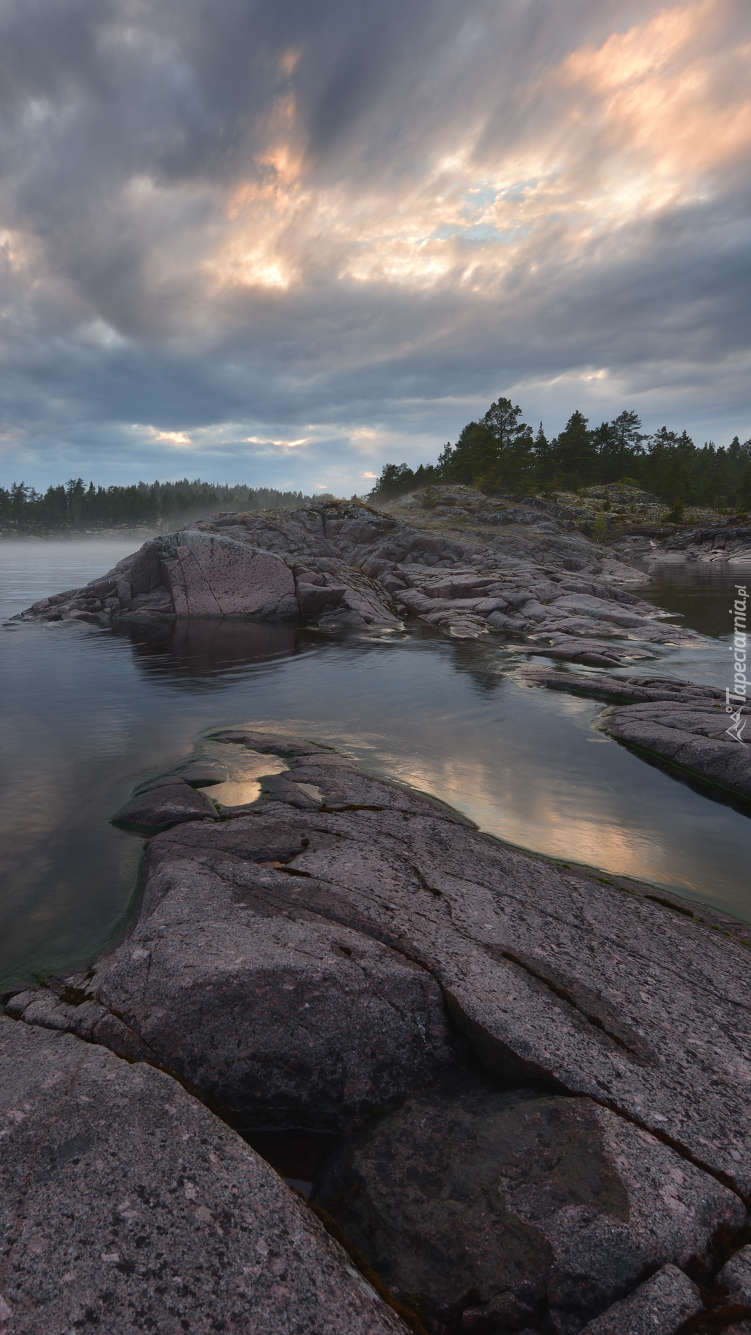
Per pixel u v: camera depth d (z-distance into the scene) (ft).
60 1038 13.83
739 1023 15.12
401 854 22.67
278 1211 9.76
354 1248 10.02
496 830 28.32
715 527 293.23
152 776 33.53
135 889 22.58
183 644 80.12
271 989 14.29
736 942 19.49
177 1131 11.01
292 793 29.32
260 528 142.51
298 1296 8.55
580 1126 11.48
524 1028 13.58
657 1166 10.75
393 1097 13.25
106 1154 10.34
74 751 37.78
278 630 93.97
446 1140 11.80
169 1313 8.06
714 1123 11.81
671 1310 8.66
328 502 177.58
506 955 16.57
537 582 119.34
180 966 14.90
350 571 121.29
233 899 18.56
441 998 14.82
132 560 120.26
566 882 22.22
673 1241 9.64
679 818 30.14
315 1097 13.16
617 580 185.68
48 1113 11.19
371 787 30.45
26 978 17.60
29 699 51.03
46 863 24.44
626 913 20.31
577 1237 9.66
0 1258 8.55
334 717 46.19
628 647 77.97
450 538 155.94
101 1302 8.09
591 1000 15.03
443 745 40.11
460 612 104.83
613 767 36.81
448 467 377.09
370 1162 11.56
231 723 44.16
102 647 77.36
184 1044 13.48
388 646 79.87
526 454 336.49
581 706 50.24
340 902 18.43
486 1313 9.07
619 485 415.44
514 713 48.03
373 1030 13.92
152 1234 9.04
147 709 47.98
